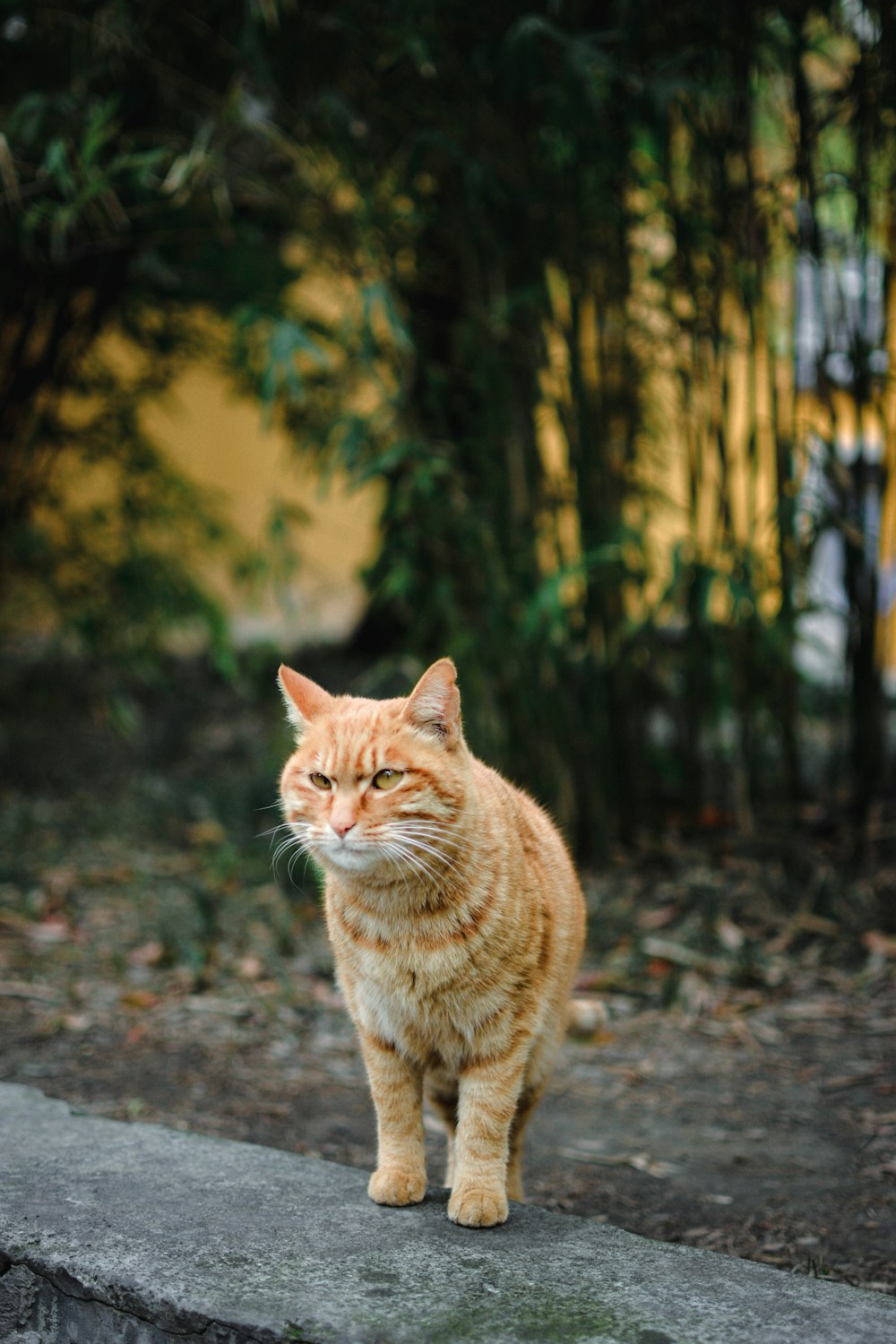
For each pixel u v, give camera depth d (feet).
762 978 13.39
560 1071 11.71
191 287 18.94
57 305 18.12
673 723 17.97
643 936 14.57
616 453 16.08
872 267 15.33
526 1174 9.68
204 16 14.43
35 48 15.99
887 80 13.26
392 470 15.88
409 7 12.78
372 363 14.20
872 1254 8.26
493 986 7.82
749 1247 8.43
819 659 22.24
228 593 35.58
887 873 15.40
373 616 27.12
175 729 24.07
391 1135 8.18
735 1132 10.35
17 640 25.14
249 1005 13.26
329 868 8.19
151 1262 7.13
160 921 15.53
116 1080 11.43
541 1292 6.84
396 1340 6.36
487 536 14.99
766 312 15.12
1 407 19.21
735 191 14.37
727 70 14.16
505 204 14.57
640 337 15.61
